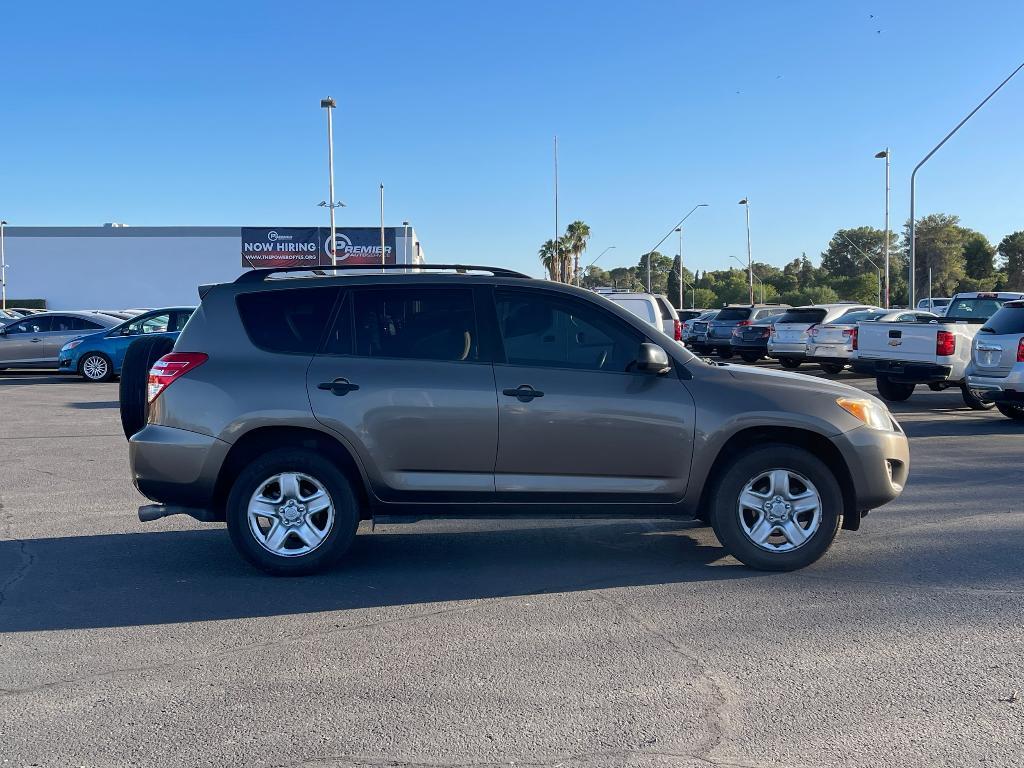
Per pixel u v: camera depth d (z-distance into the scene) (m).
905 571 5.71
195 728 3.63
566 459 5.55
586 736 3.54
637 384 5.57
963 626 4.74
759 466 5.59
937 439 11.34
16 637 4.64
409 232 58.22
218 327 5.62
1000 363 12.27
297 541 5.64
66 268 55.91
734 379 5.68
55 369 24.11
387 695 3.93
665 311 15.54
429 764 3.33
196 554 6.18
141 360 6.03
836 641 4.54
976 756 3.38
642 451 5.55
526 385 5.52
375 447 5.50
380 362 5.56
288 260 57.28
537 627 4.77
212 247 56.72
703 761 3.35
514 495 5.57
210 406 5.46
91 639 4.62
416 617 4.94
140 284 56.47
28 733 3.59
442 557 6.13
